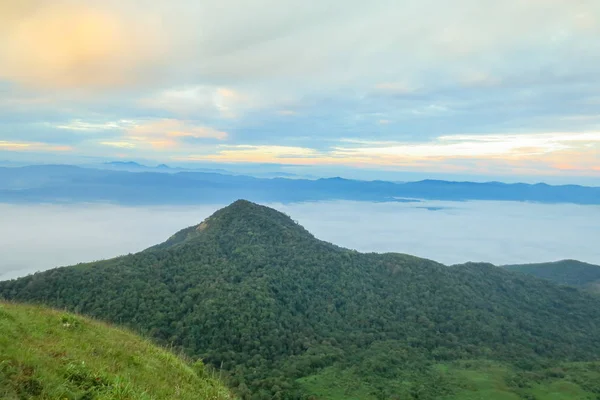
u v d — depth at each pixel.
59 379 8.61
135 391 9.57
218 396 12.86
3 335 9.97
